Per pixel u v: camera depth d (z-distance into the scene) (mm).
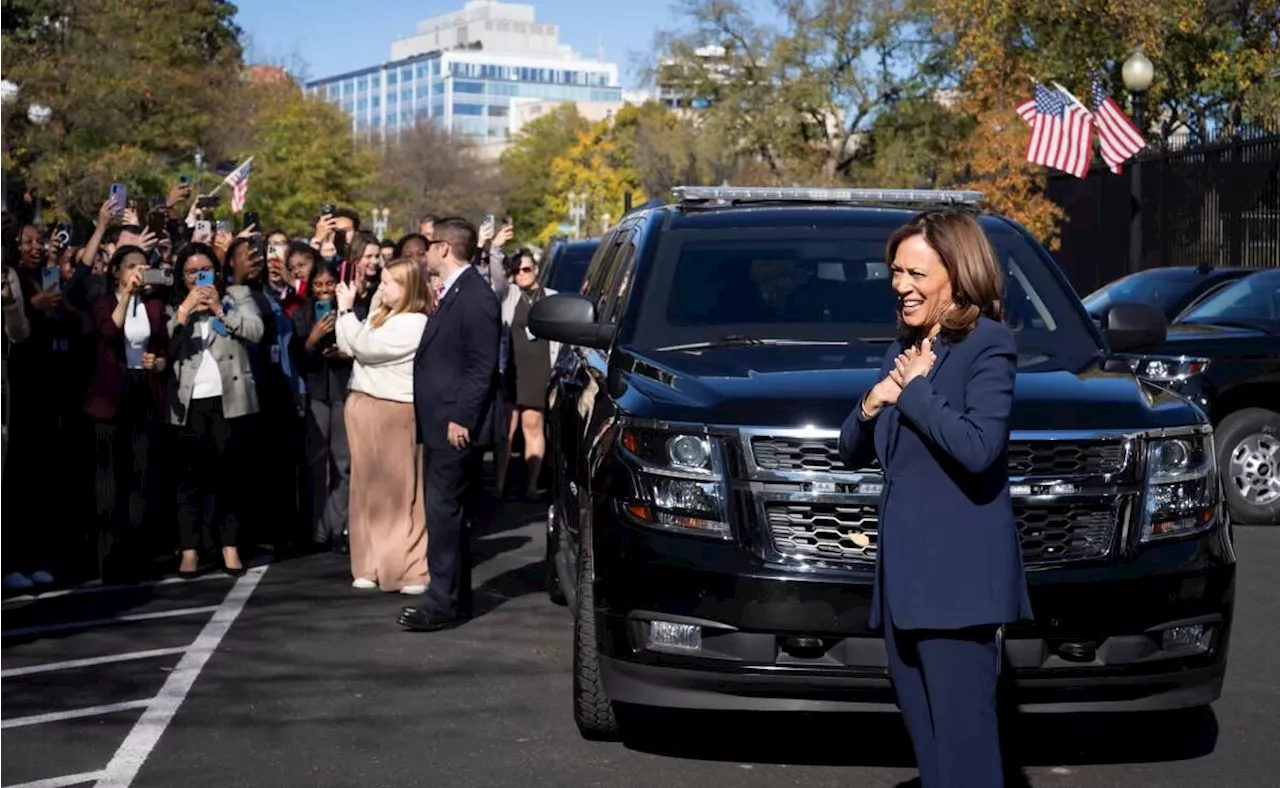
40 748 6168
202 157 43469
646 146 68562
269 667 7516
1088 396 5699
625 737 6207
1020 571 4340
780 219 7305
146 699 6926
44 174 34312
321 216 12602
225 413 9781
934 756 4367
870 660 5312
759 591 5340
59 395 9727
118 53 35781
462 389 8234
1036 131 23125
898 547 4293
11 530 9500
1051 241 33344
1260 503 12273
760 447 5434
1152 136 27047
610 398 6102
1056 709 5492
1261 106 32469
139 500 9883
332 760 5992
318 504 10844
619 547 5598
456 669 7453
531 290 13664
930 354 4285
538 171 127312
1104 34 33969
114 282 10008
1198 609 5539
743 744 6199
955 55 37781
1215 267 13805
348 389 10031
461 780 5738
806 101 62688
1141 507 5484
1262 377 12141
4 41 33500
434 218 12578
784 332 6605
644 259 7082
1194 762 6012
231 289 9875
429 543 8359
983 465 4152
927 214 4402
